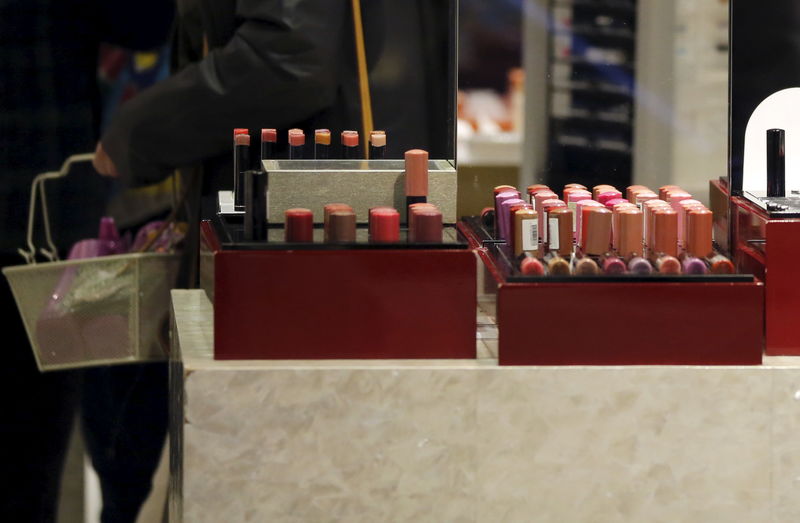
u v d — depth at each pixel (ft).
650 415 12.17
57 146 17.79
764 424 12.21
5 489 18.44
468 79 14.39
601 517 12.30
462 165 14.51
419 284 12.19
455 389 12.05
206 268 14.03
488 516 12.25
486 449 12.16
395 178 13.51
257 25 15.34
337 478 12.13
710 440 12.23
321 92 14.89
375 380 12.00
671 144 14.43
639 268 12.25
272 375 11.93
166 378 18.33
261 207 12.36
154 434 18.56
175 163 16.81
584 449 12.20
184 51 16.42
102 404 18.35
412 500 12.20
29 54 17.69
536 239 12.66
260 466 12.06
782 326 12.57
